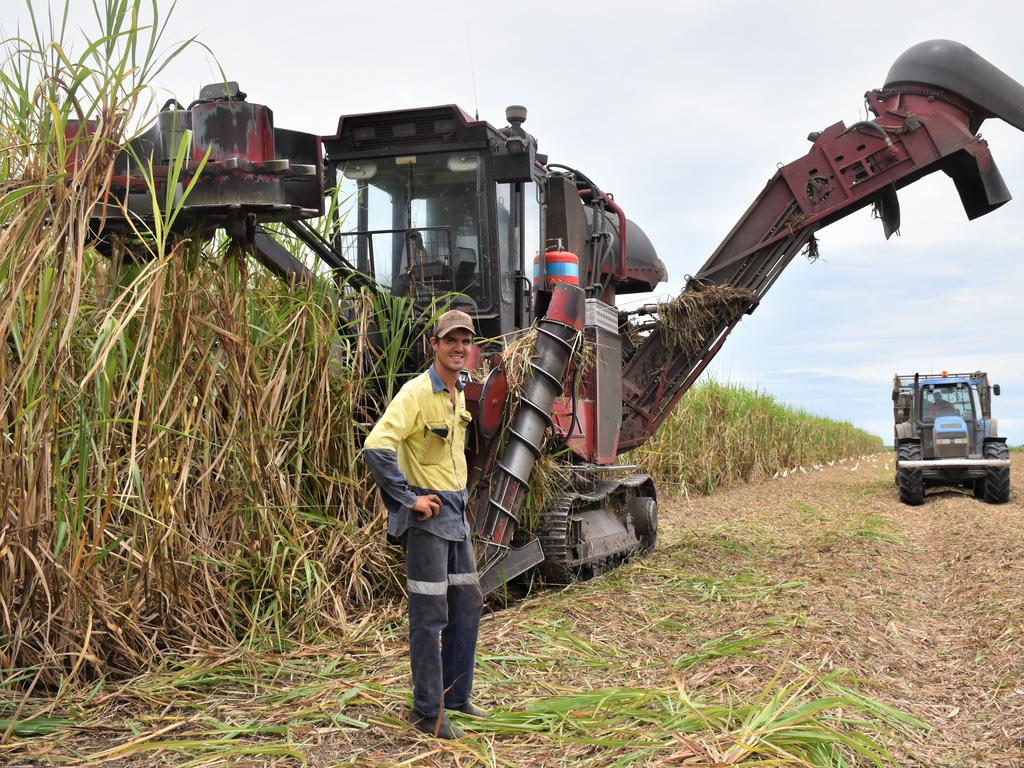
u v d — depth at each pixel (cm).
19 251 404
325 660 480
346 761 346
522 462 609
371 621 550
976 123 1088
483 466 602
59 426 445
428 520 377
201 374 509
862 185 1059
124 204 462
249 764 342
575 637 536
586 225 870
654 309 1041
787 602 661
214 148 493
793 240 1077
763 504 1536
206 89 509
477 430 514
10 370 410
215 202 491
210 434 520
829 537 1059
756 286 1085
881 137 1038
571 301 648
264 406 541
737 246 1095
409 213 691
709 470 1706
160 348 475
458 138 685
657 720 390
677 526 1193
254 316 566
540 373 622
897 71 1077
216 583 497
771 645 523
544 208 794
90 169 418
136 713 396
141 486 441
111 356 441
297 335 575
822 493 1841
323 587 545
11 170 431
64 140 410
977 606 699
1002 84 1052
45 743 359
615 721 388
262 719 390
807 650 517
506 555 607
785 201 1082
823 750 359
